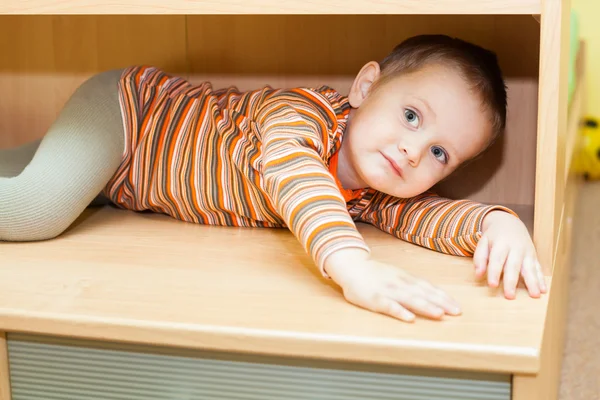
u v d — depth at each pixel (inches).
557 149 30.1
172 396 28.1
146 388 28.2
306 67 46.8
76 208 37.0
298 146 33.3
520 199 45.8
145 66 43.5
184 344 26.3
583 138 84.5
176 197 40.6
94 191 38.2
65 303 28.2
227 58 47.6
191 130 41.1
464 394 25.7
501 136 45.2
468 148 37.5
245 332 25.8
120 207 44.1
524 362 24.2
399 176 36.3
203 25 47.4
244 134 39.0
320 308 27.8
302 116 36.4
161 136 41.5
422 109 36.2
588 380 42.9
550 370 32.2
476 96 36.9
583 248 64.4
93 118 39.6
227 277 31.2
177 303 28.2
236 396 27.5
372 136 36.5
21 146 45.9
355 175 39.2
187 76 48.4
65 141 37.9
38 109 50.6
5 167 42.7
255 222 40.0
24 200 35.0
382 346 25.0
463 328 26.0
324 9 29.6
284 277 31.3
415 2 28.9
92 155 38.1
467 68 37.1
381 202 40.1
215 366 27.4
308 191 30.8
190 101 42.1
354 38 45.7
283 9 30.0
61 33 49.2
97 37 48.9
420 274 32.0
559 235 36.0
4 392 29.3
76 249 35.1
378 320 26.6
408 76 37.2
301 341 25.5
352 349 25.2
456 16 44.1
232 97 42.4
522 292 29.6
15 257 33.8
